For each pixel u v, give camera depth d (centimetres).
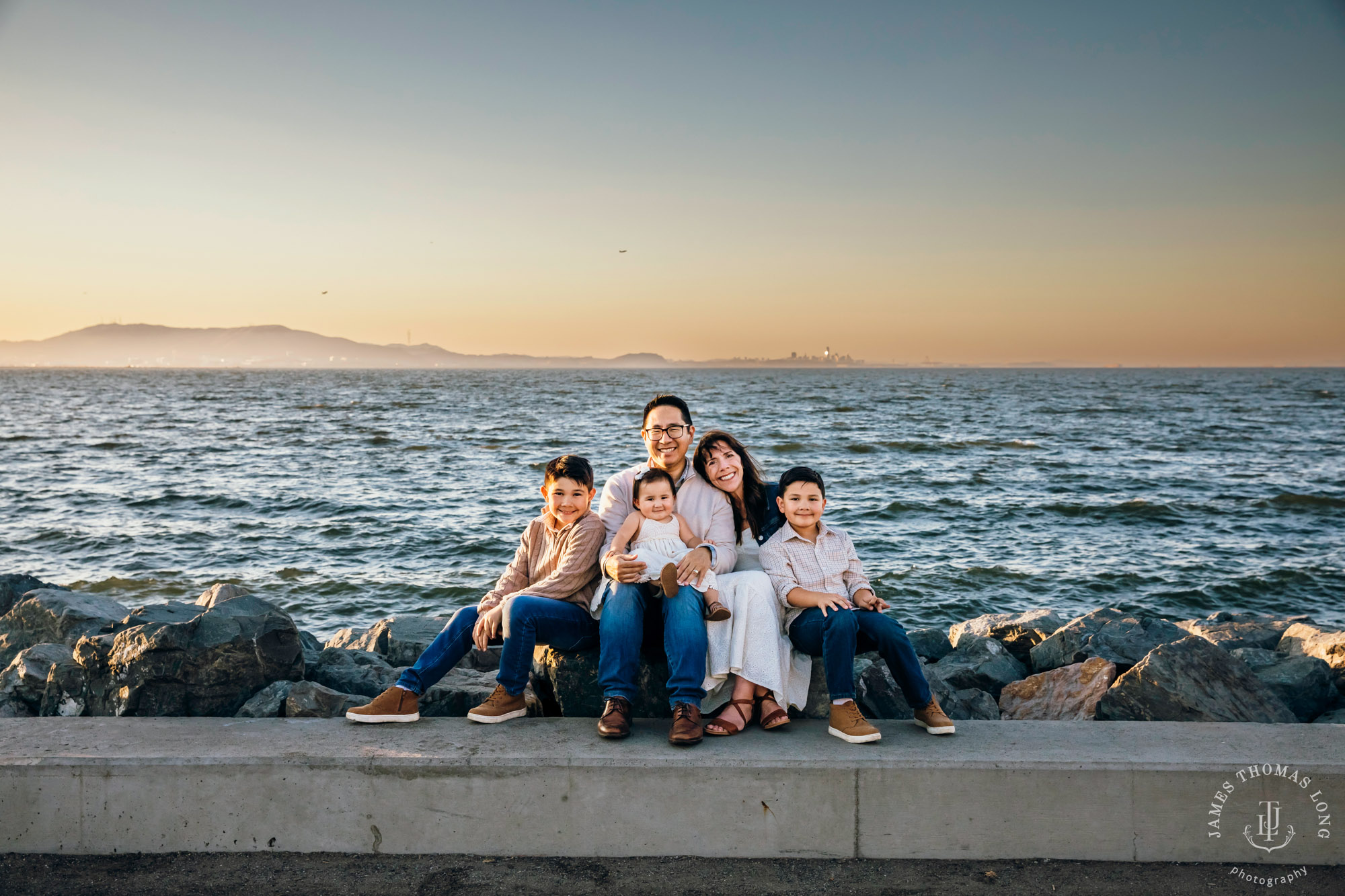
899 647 353
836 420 5456
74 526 1738
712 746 329
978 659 660
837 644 348
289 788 314
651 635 387
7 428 4300
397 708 355
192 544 1587
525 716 380
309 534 1689
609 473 2803
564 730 348
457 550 1559
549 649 400
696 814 313
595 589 391
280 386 12694
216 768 313
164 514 1905
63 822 313
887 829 312
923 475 2664
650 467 441
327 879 300
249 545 1582
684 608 354
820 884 299
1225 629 708
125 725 347
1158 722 358
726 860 313
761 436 4191
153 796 313
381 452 3316
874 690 467
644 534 398
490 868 307
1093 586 1333
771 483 435
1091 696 514
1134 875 303
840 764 311
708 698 378
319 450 3372
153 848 314
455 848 316
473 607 394
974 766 310
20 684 458
